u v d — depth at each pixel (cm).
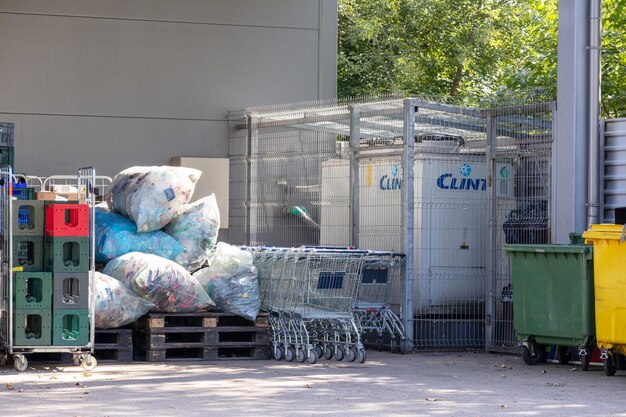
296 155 1614
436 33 3095
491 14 3105
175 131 1664
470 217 1465
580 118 1320
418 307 1426
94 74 1620
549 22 2669
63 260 1125
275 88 1728
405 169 1386
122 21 1636
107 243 1259
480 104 2464
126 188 1296
